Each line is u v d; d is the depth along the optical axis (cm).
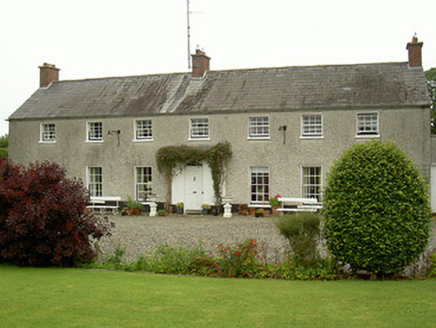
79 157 2658
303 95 2378
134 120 2559
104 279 987
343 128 2262
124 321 693
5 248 1161
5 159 1259
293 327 673
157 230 1827
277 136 2348
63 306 765
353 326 677
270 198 2328
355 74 2430
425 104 2164
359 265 977
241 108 2381
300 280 995
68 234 1143
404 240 955
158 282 961
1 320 691
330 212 1005
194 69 2664
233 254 1048
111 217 2362
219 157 2388
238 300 812
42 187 1151
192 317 715
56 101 2816
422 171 2172
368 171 973
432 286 913
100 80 2895
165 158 2461
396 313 734
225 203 2364
